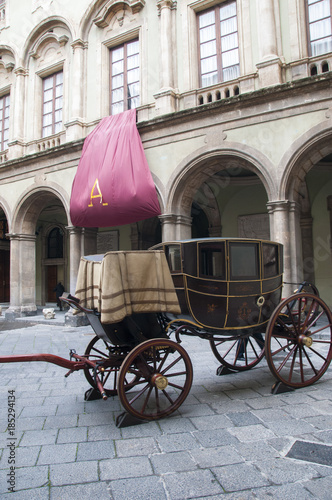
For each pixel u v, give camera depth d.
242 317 4.65
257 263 4.77
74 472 2.96
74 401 4.71
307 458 3.09
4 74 17.03
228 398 4.62
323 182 12.62
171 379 5.54
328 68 9.12
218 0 11.16
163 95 11.27
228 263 4.52
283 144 9.04
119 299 3.84
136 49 13.06
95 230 13.68
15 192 15.27
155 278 4.14
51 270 20.42
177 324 4.75
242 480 2.80
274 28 9.80
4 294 21.14
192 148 10.48
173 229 10.79
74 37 14.16
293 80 8.79
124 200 10.62
